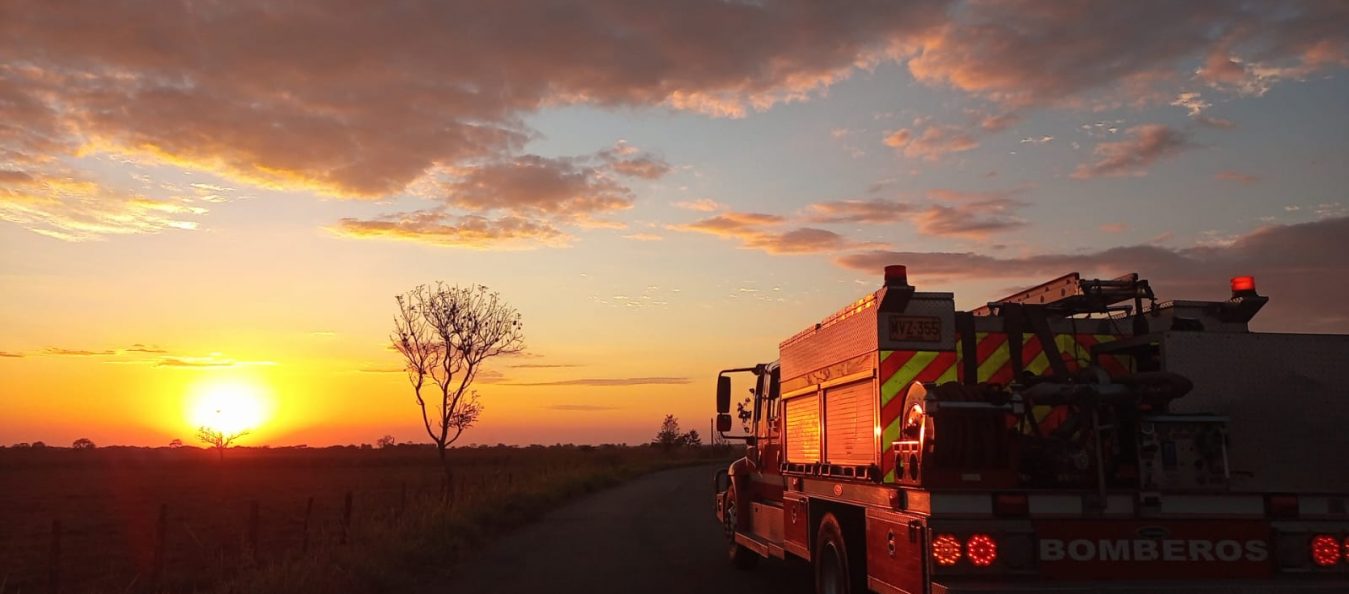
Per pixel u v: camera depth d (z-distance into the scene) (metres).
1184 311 7.85
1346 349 7.03
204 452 143.25
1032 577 6.02
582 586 11.59
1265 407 6.89
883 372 7.13
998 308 7.70
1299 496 6.32
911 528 6.32
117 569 17.17
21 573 17.31
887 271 7.15
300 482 53.62
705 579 12.22
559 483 29.88
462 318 28.41
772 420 11.55
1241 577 6.17
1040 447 6.58
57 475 65.12
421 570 12.90
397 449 130.62
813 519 9.03
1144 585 5.95
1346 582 6.11
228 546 20.23
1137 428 6.42
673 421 101.00
